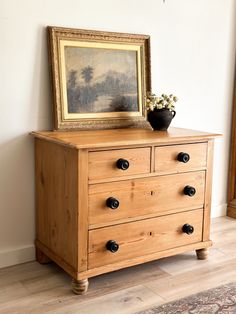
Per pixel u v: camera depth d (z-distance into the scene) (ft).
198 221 8.04
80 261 6.70
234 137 10.69
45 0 7.50
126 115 8.53
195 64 9.73
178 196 7.66
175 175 7.55
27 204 7.90
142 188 7.18
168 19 9.11
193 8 9.44
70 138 6.91
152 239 7.47
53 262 7.98
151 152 7.16
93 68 8.05
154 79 9.15
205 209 8.10
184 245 7.90
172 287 7.11
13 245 7.86
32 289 6.96
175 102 8.85
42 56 7.62
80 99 7.94
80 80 7.91
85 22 8.00
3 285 7.07
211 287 7.14
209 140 7.89
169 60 9.30
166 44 9.18
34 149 7.77
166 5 9.02
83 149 6.42
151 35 8.93
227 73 10.38
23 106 7.57
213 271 7.74
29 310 6.33
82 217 6.61
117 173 6.84
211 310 6.40
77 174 6.47
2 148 7.48
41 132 7.58
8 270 7.63
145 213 7.29
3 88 7.34
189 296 6.81
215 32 9.92
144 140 6.91
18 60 7.40
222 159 10.80
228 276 7.55
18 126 7.57
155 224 7.46
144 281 7.30
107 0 8.20
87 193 6.59
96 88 8.11
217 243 9.05
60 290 6.95
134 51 8.57
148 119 8.25
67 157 6.71
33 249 8.05
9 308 6.38
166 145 7.33
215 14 9.83
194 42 9.61
